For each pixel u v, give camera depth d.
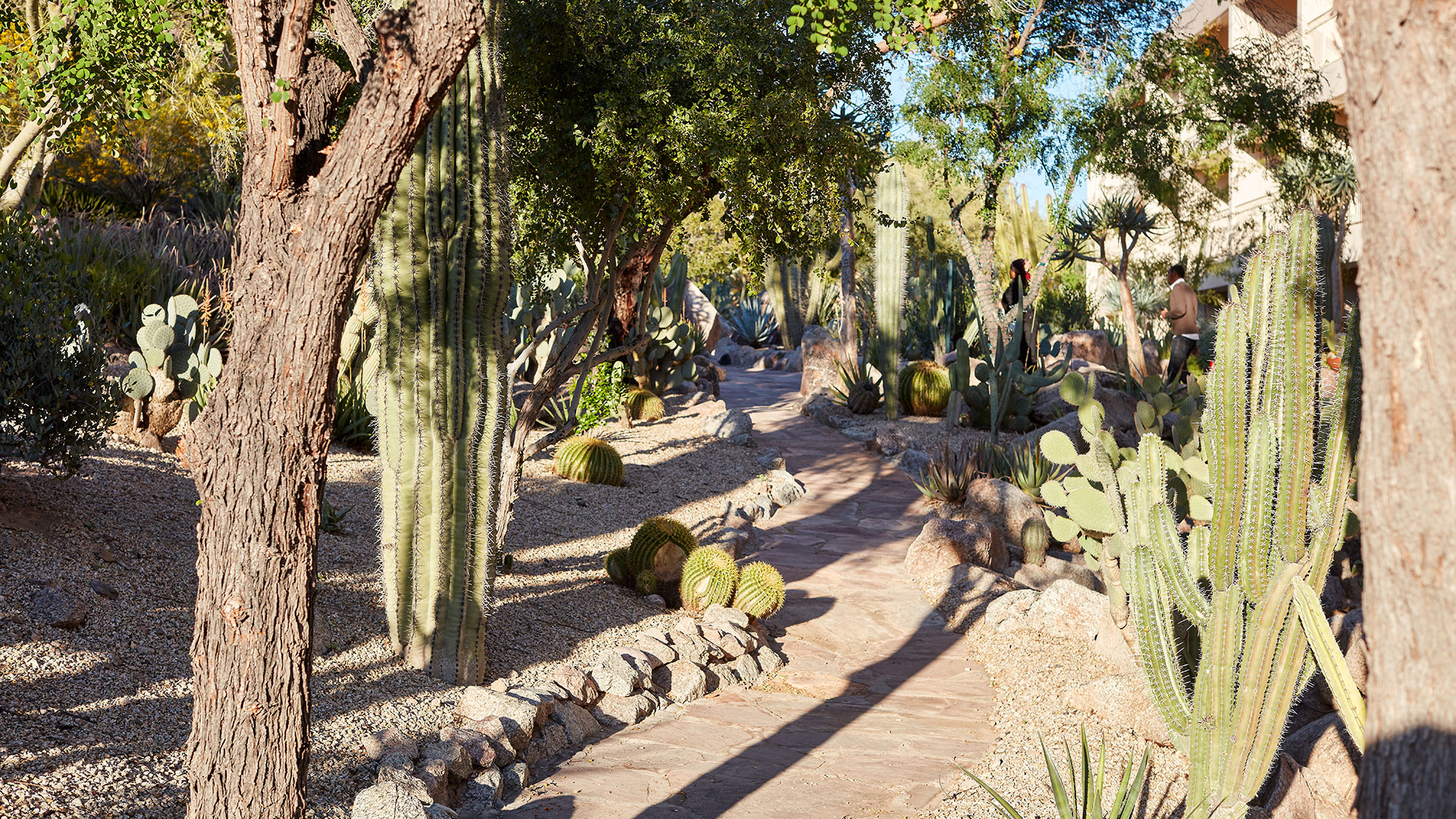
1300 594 3.38
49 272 5.95
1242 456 3.63
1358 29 1.50
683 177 6.53
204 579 2.65
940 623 7.47
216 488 2.63
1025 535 8.84
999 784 4.66
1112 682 5.60
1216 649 3.73
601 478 10.21
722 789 4.47
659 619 6.79
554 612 6.55
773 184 6.71
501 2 5.29
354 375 9.94
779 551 9.33
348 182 2.55
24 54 6.79
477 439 5.23
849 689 6.12
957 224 15.05
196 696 2.67
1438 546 1.45
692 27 6.56
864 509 10.82
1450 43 1.40
